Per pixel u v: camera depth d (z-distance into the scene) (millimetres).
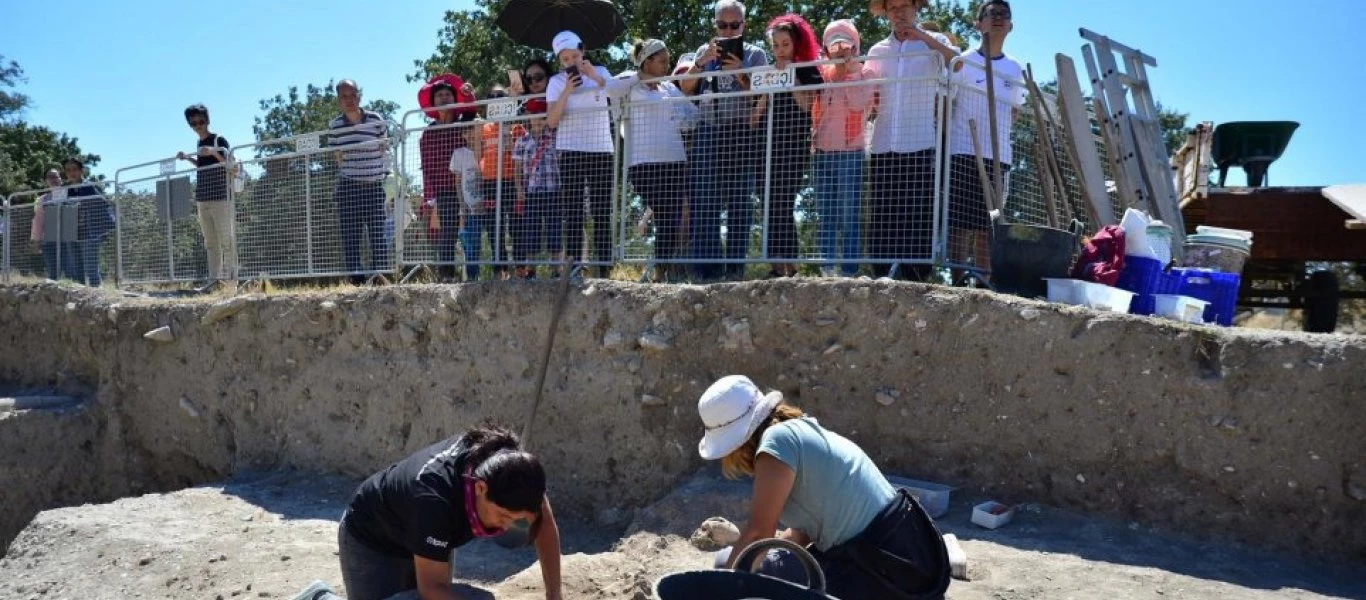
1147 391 5996
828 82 7441
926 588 3779
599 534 7480
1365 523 5496
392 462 8867
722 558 4613
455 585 4184
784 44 7516
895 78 7078
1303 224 9469
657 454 7441
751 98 7668
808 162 7523
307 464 9469
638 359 7543
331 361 9383
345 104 10203
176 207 12227
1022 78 7871
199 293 11766
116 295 12039
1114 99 8578
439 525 3959
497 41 19812
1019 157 8125
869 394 6773
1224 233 7543
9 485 10750
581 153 8344
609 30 10508
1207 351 5895
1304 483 5625
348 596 4406
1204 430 5848
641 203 8203
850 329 6828
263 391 9883
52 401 11500
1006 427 6371
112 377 11367
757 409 3893
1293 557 5598
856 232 7355
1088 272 6875
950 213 7168
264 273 11102
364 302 9156
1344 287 11453
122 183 13055
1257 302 10898
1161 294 6898
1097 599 4898
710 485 6781
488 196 8969
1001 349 6391
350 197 10102
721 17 7922
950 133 7086
